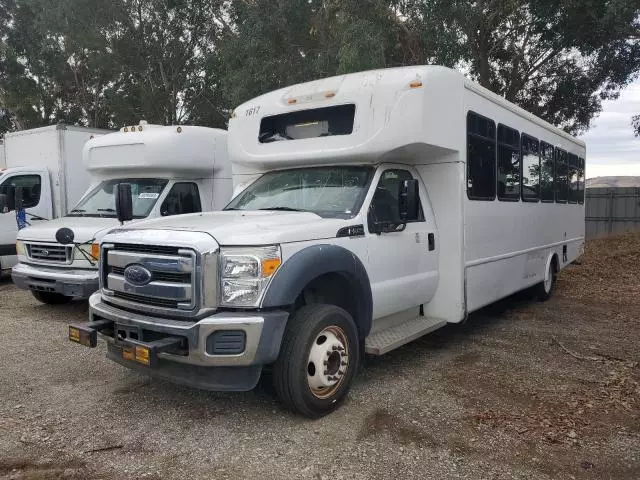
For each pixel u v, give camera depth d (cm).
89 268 751
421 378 545
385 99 524
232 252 405
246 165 622
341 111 552
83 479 352
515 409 470
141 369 445
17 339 666
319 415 444
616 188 2106
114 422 436
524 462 381
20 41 2348
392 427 431
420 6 1373
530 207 835
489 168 679
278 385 430
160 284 417
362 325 492
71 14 2011
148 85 2272
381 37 1280
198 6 2044
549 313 864
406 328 562
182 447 396
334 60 1370
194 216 508
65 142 1111
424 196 603
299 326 429
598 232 2152
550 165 937
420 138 521
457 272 599
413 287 561
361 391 507
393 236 532
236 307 403
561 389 518
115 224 776
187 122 2325
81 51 2270
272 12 1441
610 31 1449
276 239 412
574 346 667
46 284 763
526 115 813
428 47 1408
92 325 450
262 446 398
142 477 355
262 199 570
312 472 363
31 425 430
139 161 879
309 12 1412
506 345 670
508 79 1920
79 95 2584
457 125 588
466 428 431
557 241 991
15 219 1051
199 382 414
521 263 806
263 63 1449
